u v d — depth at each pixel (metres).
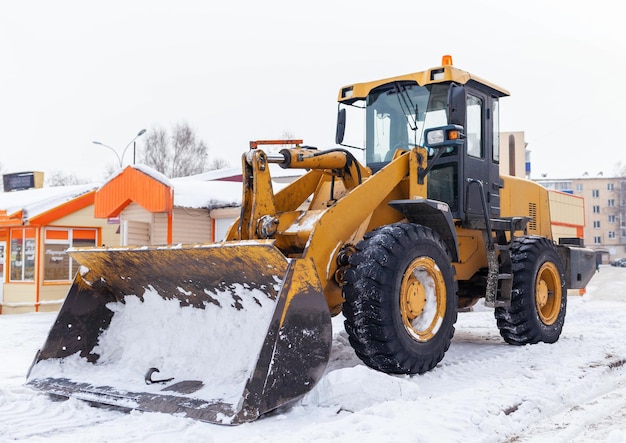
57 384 4.88
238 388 4.20
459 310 7.22
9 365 6.41
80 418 4.21
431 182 6.26
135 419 4.05
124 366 5.07
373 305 4.74
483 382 4.92
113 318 5.45
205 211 14.79
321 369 4.23
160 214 14.38
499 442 3.68
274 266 4.26
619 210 77.19
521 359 5.95
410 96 6.28
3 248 16.25
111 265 5.16
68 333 5.23
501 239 6.63
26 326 10.64
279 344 4.01
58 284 15.52
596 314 11.29
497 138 6.89
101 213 14.70
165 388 4.50
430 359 5.10
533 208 7.92
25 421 4.14
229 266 4.48
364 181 5.32
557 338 7.05
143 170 14.01
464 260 6.46
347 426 3.70
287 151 5.10
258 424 3.89
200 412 3.98
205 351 4.76
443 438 3.54
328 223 4.82
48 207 15.20
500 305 6.27
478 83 6.39
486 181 6.60
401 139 6.29
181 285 4.95
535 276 6.75
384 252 4.83
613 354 6.29
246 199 4.93
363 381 4.21
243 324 4.66
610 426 4.08
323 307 4.29
